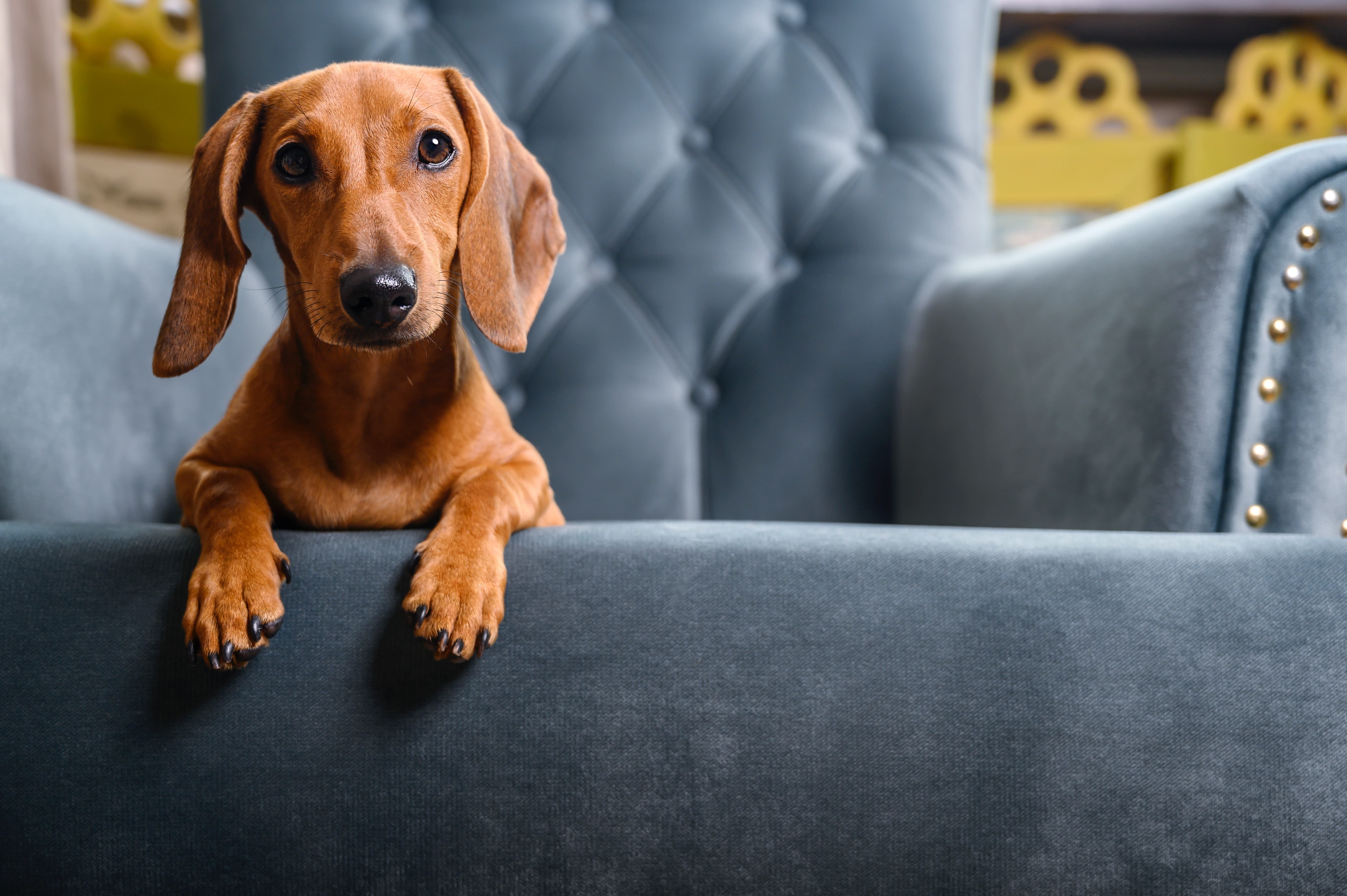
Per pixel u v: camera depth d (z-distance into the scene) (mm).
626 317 1738
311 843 735
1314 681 755
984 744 744
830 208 1763
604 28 1806
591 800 741
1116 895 731
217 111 1701
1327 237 972
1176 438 1015
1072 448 1191
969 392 1463
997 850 734
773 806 740
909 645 765
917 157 1778
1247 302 994
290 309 1042
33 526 839
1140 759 740
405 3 1789
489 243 1055
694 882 740
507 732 749
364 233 905
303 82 1021
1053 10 2561
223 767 739
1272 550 819
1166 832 732
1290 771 739
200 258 1018
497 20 1783
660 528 855
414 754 745
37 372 1092
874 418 1693
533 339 1737
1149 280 1104
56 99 2131
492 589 783
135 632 772
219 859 733
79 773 736
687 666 761
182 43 2400
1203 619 770
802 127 1774
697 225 1757
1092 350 1184
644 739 748
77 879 731
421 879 738
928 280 1705
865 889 738
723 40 1798
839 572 795
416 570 801
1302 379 971
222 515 856
